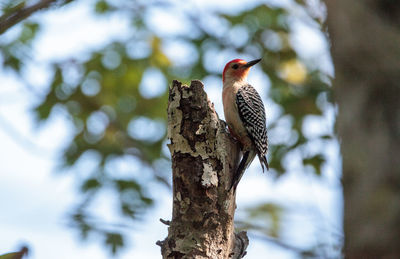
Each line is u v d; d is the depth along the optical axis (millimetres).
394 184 3754
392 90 3924
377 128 3920
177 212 8273
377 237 3705
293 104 16344
